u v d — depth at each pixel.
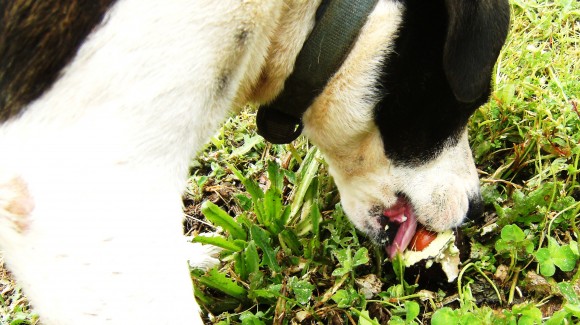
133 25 0.52
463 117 0.62
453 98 0.60
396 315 0.63
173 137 0.54
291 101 0.61
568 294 0.61
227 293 0.66
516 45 0.85
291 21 0.57
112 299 0.52
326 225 0.70
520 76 0.80
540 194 0.67
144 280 0.53
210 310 0.66
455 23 0.55
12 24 0.53
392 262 0.66
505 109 0.75
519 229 0.64
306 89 0.60
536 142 0.73
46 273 0.53
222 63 0.55
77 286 0.52
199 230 0.75
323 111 0.61
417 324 0.61
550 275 0.63
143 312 0.53
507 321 0.60
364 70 0.59
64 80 0.52
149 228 0.53
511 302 0.64
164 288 0.53
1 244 0.54
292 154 0.76
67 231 0.52
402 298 0.64
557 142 0.72
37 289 0.53
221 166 0.79
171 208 0.54
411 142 0.62
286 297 0.64
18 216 0.52
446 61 0.56
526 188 0.71
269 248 0.66
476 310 0.61
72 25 0.52
